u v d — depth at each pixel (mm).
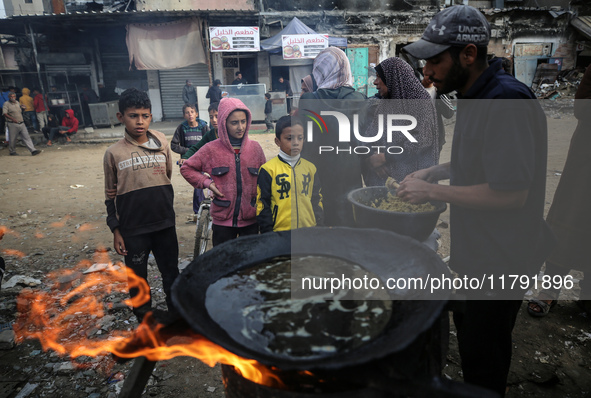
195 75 15312
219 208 2797
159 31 13172
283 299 1223
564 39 16938
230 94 12945
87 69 15281
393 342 937
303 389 1056
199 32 13195
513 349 2512
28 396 2232
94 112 13492
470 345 1681
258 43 13227
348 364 858
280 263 1452
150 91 15344
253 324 1098
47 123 12141
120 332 2799
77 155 10375
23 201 6309
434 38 1481
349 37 15148
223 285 1303
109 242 4539
